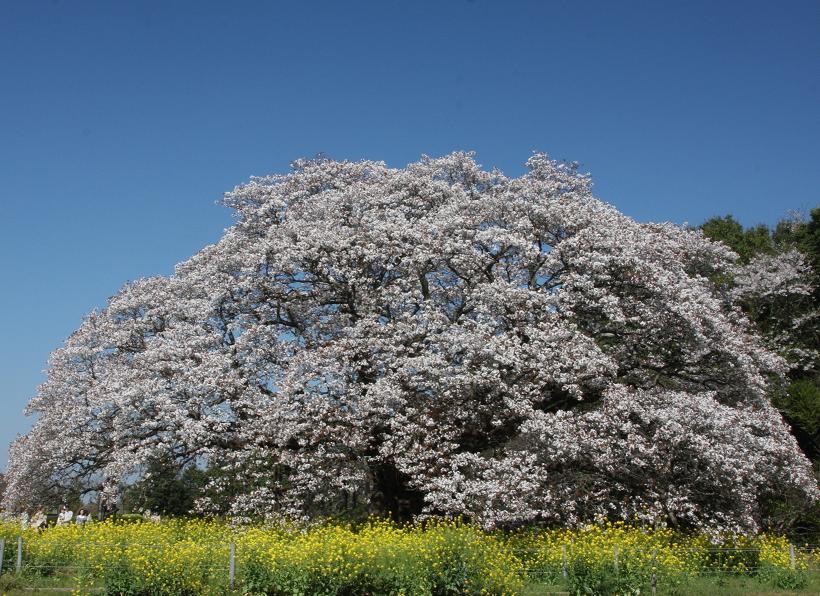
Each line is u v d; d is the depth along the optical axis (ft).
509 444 66.69
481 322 65.92
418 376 63.62
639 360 68.18
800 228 128.57
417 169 80.74
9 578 50.21
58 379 79.66
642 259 66.74
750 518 58.49
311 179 85.10
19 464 77.77
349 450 67.82
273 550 47.60
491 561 46.16
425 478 63.46
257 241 77.20
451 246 67.67
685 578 50.29
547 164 80.07
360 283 72.23
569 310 63.93
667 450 58.49
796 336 107.86
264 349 70.49
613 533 54.44
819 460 86.58
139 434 69.97
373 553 46.19
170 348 71.10
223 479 69.15
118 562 47.01
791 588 51.70
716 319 65.51
